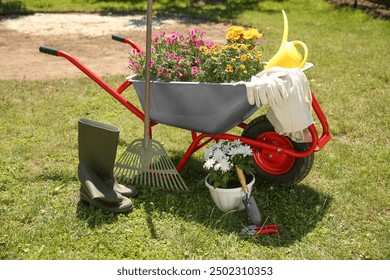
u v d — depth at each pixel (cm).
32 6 1438
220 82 384
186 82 372
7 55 910
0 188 420
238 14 1306
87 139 395
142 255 336
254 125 417
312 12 1346
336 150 491
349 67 798
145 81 379
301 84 365
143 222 373
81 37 1068
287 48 395
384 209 393
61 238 351
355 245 346
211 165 379
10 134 530
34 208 385
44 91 671
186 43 436
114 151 398
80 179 391
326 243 349
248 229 363
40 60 871
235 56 383
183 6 1446
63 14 1358
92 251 342
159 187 422
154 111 407
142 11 1373
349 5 1399
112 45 987
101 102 629
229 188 392
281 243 352
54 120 569
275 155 414
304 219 375
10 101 624
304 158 399
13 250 337
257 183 432
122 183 430
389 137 524
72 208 391
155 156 413
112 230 361
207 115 383
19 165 457
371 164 462
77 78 728
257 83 346
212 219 378
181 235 356
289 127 364
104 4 1485
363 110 598
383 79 736
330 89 677
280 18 1262
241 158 383
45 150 489
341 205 396
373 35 1074
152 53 414
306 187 424
